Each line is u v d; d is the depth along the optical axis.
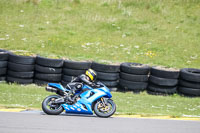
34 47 60.09
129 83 46.59
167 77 46.53
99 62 48.44
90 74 28.67
